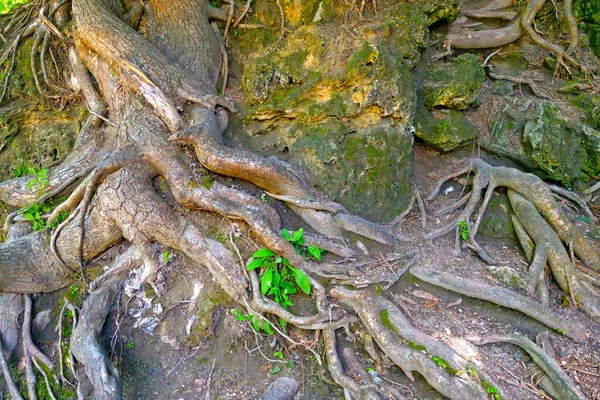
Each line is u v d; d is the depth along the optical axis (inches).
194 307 46.7
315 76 56.3
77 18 61.0
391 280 46.2
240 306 45.9
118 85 59.1
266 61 60.0
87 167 56.5
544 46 71.3
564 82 70.4
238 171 49.8
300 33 61.1
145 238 48.1
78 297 49.7
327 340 42.7
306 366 43.0
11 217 54.7
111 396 39.2
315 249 47.4
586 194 60.7
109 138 61.1
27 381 44.7
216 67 65.6
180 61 63.1
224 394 41.9
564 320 44.2
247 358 43.8
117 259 50.1
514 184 54.9
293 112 57.0
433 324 43.7
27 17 75.2
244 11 68.9
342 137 54.9
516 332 43.8
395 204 56.2
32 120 69.8
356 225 50.1
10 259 48.8
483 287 46.0
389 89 54.4
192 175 50.2
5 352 46.4
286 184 51.4
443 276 47.1
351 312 44.5
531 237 52.1
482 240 55.0
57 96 68.9
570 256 50.4
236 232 47.8
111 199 48.3
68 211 52.2
